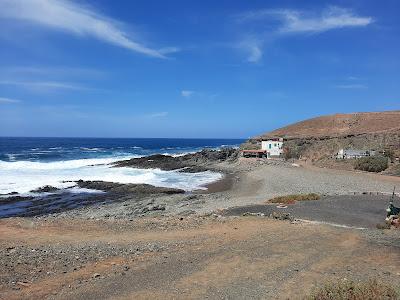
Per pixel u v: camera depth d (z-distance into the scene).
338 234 15.62
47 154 92.69
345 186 36.78
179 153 104.50
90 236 14.88
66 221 17.83
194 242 13.96
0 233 14.97
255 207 24.66
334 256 12.38
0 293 9.09
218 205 28.05
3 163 62.91
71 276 10.34
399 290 8.57
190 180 48.75
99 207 30.55
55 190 38.75
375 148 63.97
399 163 49.91
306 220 19.86
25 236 14.57
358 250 13.18
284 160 67.12
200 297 8.93
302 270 10.88
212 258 11.95
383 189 34.81
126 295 9.06
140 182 46.50
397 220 18.98
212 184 45.12
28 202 32.91
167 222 17.78
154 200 32.62
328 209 23.64
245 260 11.77
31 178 46.47
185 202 31.23
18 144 152.25
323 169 52.44
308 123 112.00
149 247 13.19
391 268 11.20
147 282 9.89
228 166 62.25
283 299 8.77
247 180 45.66
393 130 73.00
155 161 68.81
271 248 13.18
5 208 30.58
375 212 22.83
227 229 16.31
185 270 10.82
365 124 98.12
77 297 8.95
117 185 41.12
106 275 10.42
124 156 91.81
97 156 90.44
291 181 41.00
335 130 99.56
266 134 110.06
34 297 8.91
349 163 55.19
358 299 7.88
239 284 9.75
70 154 95.25
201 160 71.06
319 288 8.86
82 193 37.41
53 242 13.73
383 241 14.50
